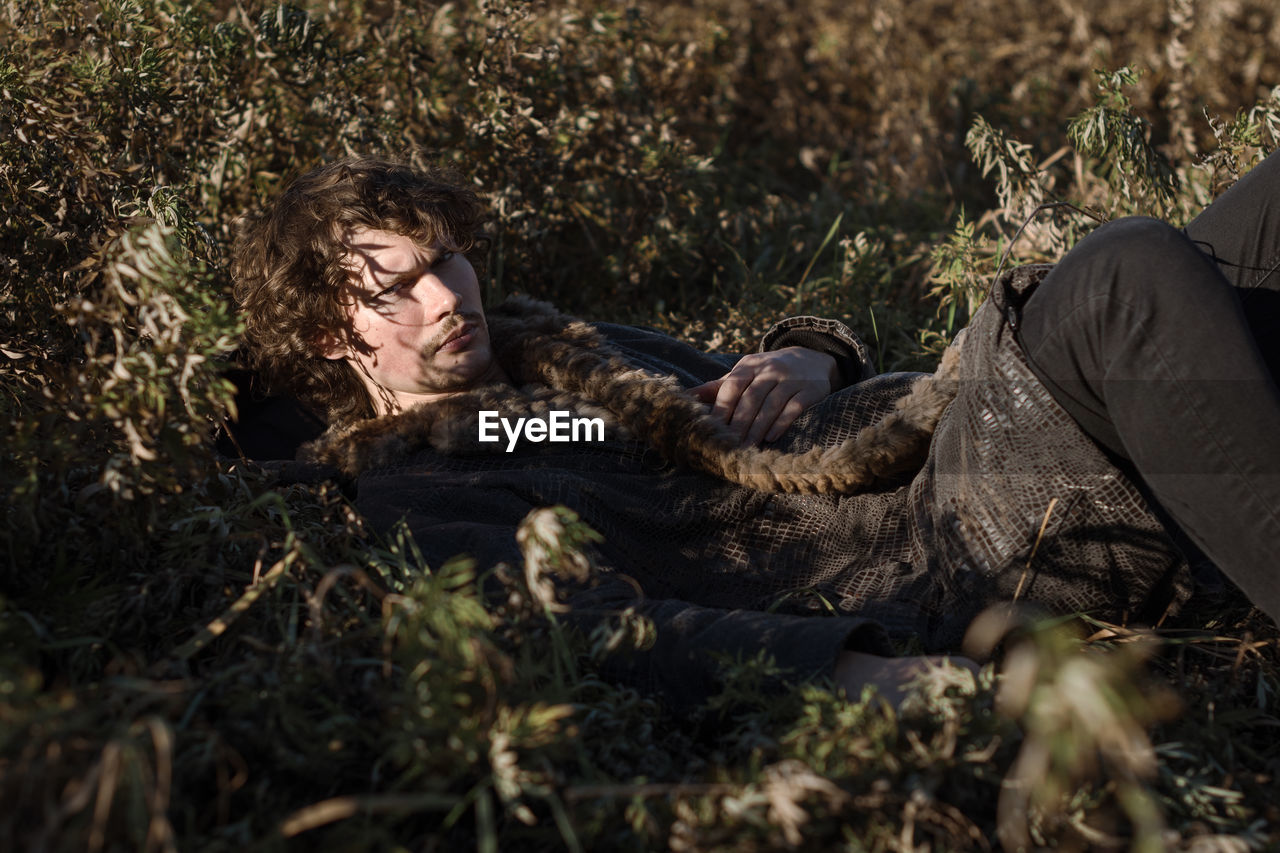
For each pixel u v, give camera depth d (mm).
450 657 1382
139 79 2773
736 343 3230
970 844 1394
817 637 1659
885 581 2049
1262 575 1654
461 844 1456
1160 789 1544
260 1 3324
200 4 3105
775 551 2148
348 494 2287
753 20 5152
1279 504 1614
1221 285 1691
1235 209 2039
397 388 2328
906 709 1493
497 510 2061
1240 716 1687
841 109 4984
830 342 2559
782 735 1571
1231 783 1536
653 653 1748
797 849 1318
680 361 2594
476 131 3320
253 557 1926
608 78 3686
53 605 1651
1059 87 4891
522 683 1501
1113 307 1707
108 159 2615
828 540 2146
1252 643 1861
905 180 4492
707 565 2129
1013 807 1381
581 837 1387
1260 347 2043
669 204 3684
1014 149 3164
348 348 2334
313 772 1424
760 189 4438
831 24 5223
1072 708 1192
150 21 2979
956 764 1415
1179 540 1925
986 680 1545
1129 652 1679
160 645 1747
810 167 4680
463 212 2416
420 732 1346
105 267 2250
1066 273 1788
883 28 5078
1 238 2453
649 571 2090
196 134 3045
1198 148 4266
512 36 3439
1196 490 1673
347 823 1324
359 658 1608
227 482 1935
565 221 3543
